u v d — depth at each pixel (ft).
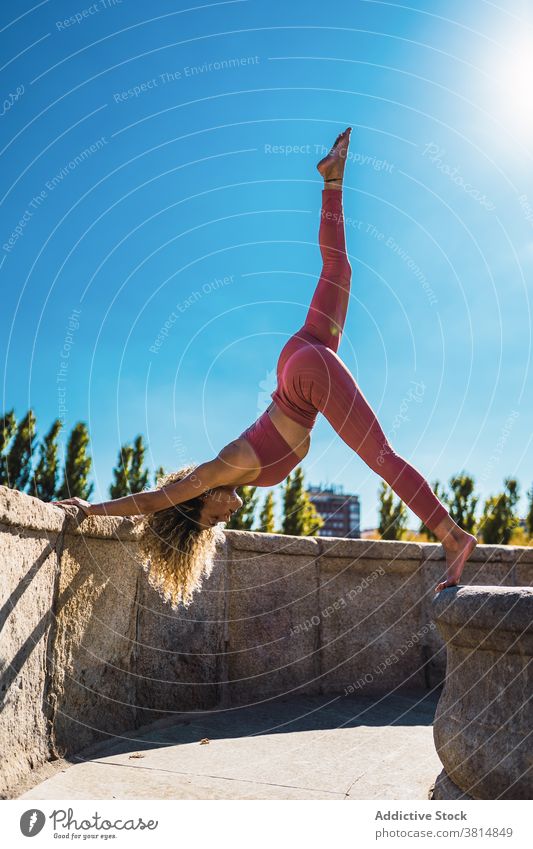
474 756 6.23
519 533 31.12
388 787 7.61
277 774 8.04
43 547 7.78
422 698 13.23
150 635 10.39
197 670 11.41
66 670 8.30
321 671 13.37
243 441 9.67
